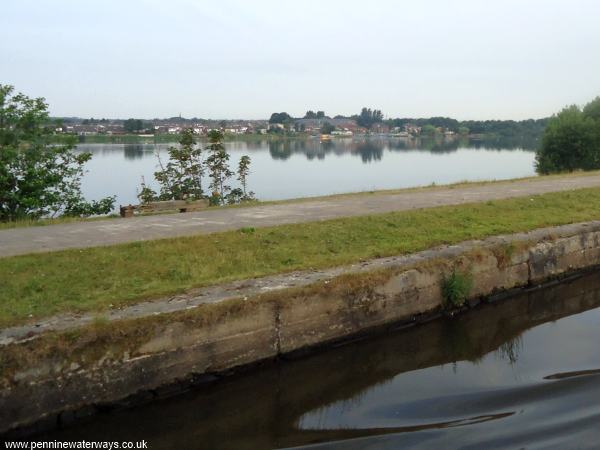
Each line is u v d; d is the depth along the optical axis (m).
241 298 6.63
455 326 8.52
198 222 10.98
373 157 55.91
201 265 7.91
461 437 5.41
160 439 5.70
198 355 6.27
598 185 16.94
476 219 11.40
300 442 5.52
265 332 6.75
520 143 106.75
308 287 7.16
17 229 10.38
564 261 10.69
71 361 5.52
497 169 42.25
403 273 8.15
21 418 5.30
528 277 9.99
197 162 19.08
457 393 6.40
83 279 7.18
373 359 7.50
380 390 6.59
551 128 40.59
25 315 6.01
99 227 10.54
